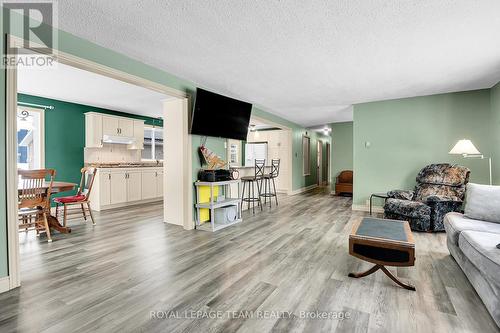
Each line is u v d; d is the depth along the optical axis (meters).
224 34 2.38
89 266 2.45
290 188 7.68
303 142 8.73
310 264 2.51
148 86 3.19
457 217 2.68
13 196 2.01
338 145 7.86
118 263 2.53
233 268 2.41
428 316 1.66
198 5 1.93
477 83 3.88
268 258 2.66
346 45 2.61
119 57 2.79
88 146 5.59
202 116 3.75
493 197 2.53
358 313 1.70
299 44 2.59
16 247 2.03
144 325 1.57
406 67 3.21
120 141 6.00
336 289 2.02
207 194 4.14
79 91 4.48
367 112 5.09
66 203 3.81
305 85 3.98
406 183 4.76
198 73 3.45
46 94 4.70
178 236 3.45
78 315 1.67
